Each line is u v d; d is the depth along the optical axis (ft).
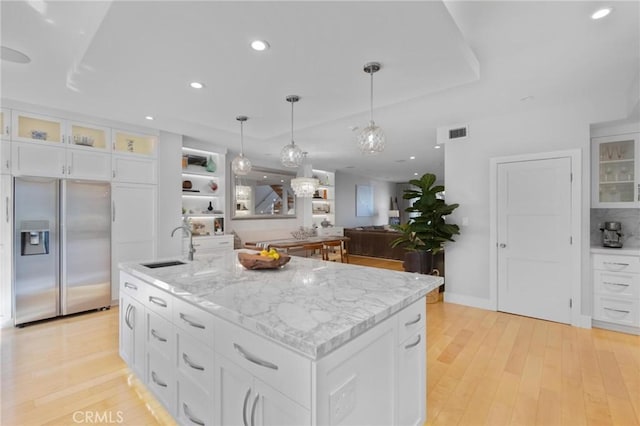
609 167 11.38
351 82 8.22
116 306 12.78
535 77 8.76
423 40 6.27
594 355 8.68
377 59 7.02
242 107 10.25
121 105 10.19
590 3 5.69
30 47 7.13
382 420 4.59
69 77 8.28
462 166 13.07
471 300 12.97
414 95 9.14
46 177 11.08
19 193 10.52
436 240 12.94
